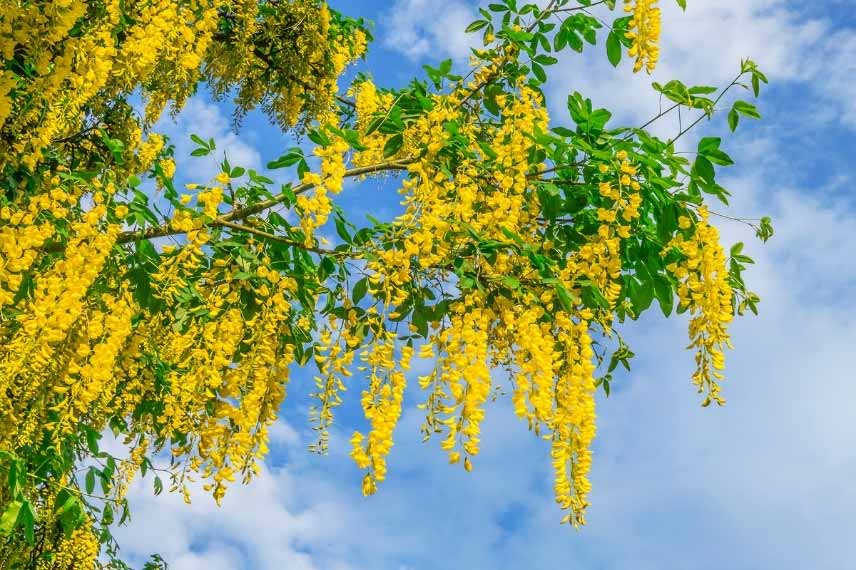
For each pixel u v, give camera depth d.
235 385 3.04
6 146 2.86
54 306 2.54
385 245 3.11
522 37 3.72
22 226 2.69
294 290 3.22
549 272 3.15
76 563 4.02
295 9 6.28
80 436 3.88
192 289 3.37
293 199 3.12
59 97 2.93
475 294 2.95
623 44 3.81
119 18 3.24
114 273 3.02
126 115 4.67
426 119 3.38
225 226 3.33
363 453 2.60
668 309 3.71
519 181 3.25
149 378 3.90
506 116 3.43
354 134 3.12
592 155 3.41
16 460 2.76
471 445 2.58
